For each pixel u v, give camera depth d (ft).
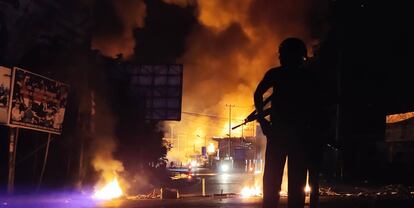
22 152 56.08
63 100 56.70
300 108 15.99
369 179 111.45
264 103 16.53
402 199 43.04
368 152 126.62
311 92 16.19
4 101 46.01
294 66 16.42
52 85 53.88
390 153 121.90
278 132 15.96
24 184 55.93
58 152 63.05
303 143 15.87
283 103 16.08
